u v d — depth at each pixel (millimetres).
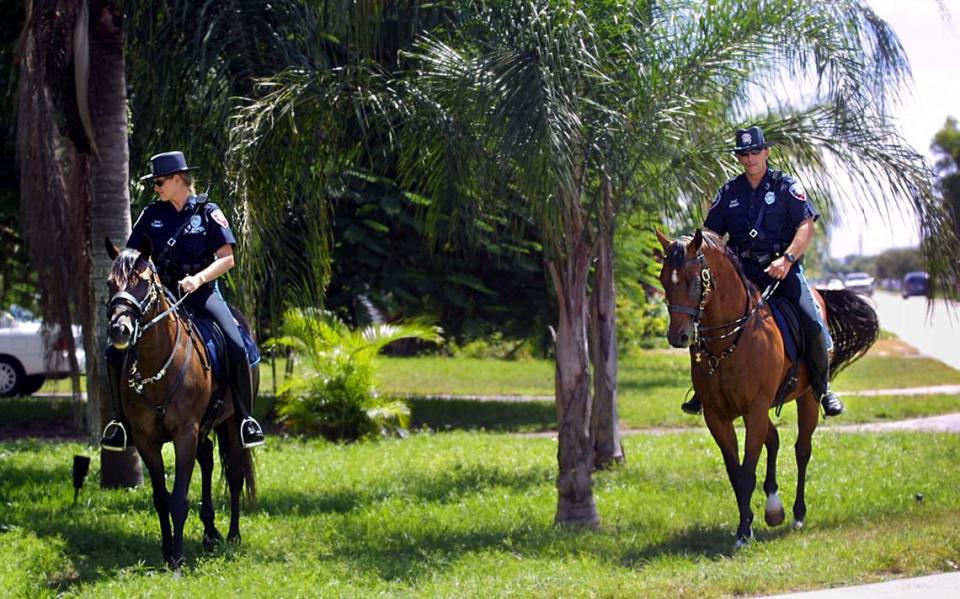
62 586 8609
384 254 19562
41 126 11633
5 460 14867
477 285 19750
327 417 18078
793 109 11688
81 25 11836
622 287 19594
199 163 11570
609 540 9938
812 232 9992
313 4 11594
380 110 10703
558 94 9484
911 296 95812
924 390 26719
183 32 11977
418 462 15266
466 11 10281
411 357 38656
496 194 10602
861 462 14523
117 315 8180
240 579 8609
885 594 7711
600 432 14820
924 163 11203
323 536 10398
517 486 13266
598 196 10406
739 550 9367
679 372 34469
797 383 10242
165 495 9148
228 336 9484
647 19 10547
